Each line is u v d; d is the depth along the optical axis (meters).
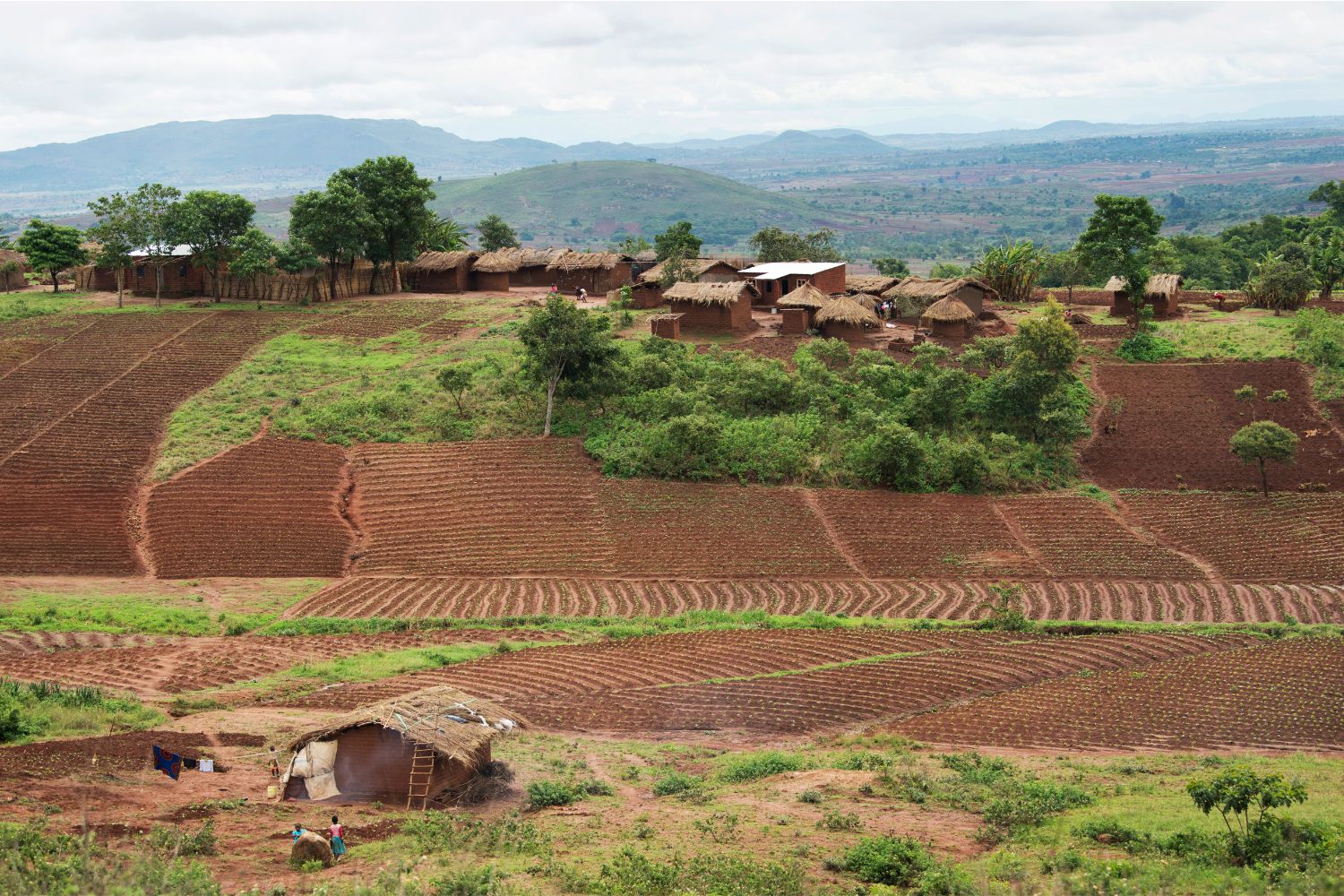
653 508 61.66
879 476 64.25
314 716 36.09
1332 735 34.72
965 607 51.44
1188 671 41.31
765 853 24.17
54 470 64.38
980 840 25.33
